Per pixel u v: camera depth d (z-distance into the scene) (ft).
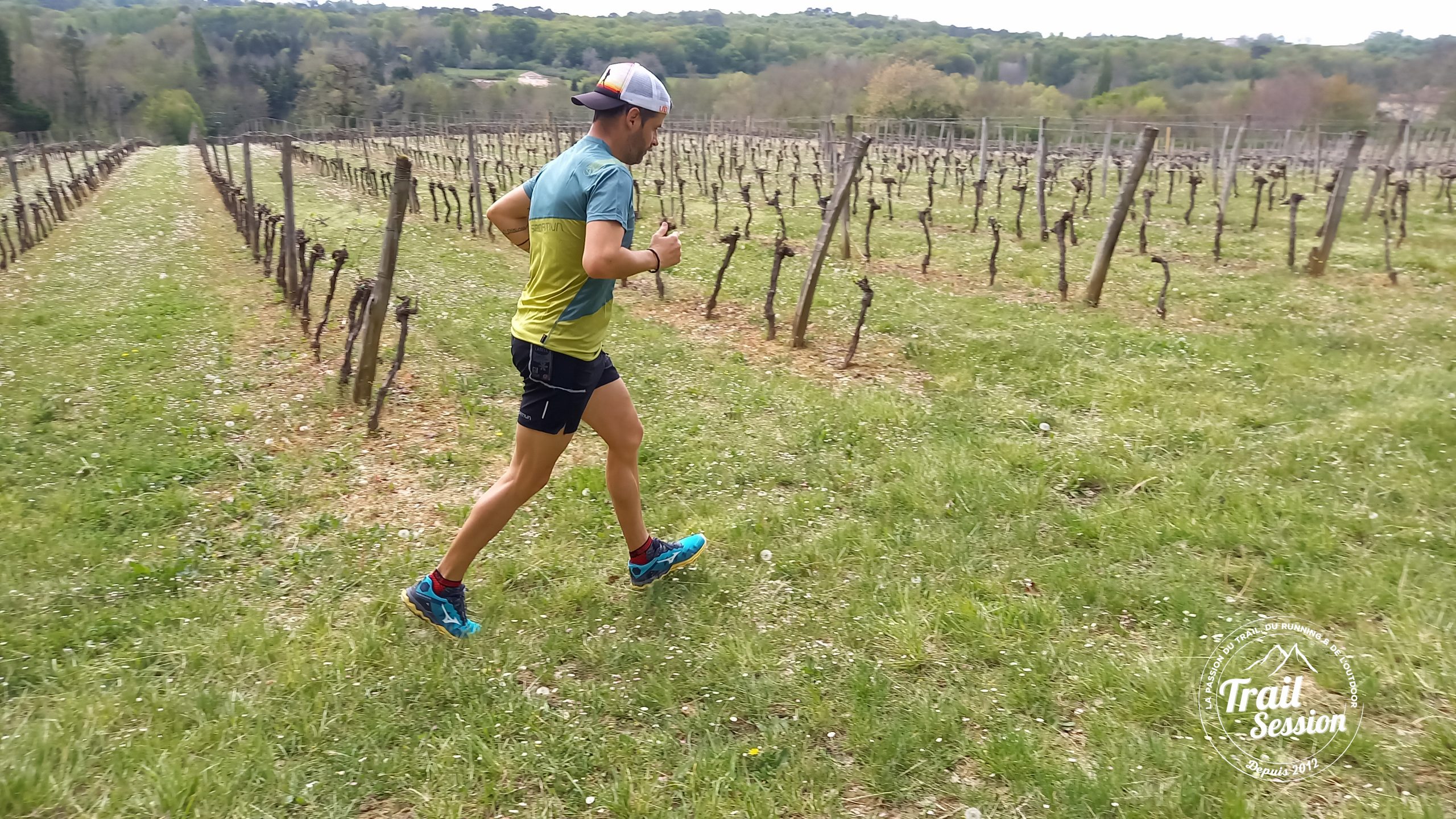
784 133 149.28
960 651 11.78
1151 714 10.42
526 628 12.41
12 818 8.79
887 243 48.11
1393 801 9.05
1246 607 12.89
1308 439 18.94
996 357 26.05
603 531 15.42
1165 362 25.38
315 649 11.75
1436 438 18.49
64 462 18.35
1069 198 70.49
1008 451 18.71
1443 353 26.20
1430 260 39.63
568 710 10.71
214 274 40.01
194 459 18.48
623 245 10.46
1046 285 37.04
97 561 14.28
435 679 11.10
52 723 10.02
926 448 19.13
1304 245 45.62
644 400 22.99
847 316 31.42
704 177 86.12
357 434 20.22
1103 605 12.89
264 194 76.07
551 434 11.39
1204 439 19.38
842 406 22.06
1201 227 53.52
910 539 14.97
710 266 41.96
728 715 10.62
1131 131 133.39
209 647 11.68
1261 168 96.32
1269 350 26.61
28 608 12.70
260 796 9.20
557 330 11.02
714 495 17.07
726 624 12.55
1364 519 15.21
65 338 27.96
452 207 71.61
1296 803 9.04
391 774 9.58
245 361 25.68
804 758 9.84
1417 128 120.16
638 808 9.10
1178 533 14.97
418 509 16.57
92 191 83.35
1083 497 16.97
